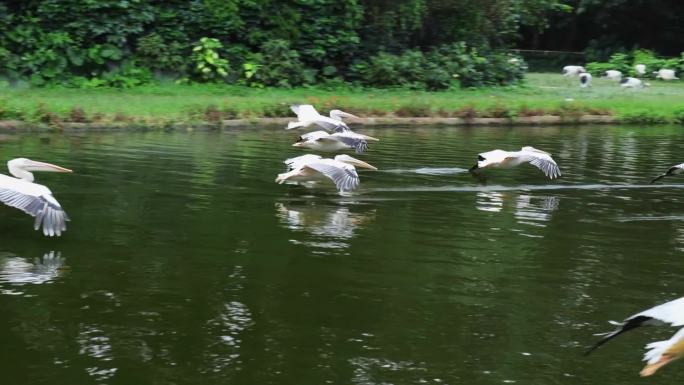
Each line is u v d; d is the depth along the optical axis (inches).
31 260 313.4
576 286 299.9
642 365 237.5
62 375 221.3
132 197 415.2
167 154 539.5
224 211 392.8
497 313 272.5
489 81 1005.8
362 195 436.5
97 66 853.8
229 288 288.7
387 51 1004.6
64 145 563.2
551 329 260.4
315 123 525.3
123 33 861.2
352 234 359.3
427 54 997.2
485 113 773.9
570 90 1043.3
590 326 263.6
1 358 230.1
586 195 455.5
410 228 372.5
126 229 357.4
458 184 472.7
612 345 249.9
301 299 280.4
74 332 248.7
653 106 852.6
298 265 315.0
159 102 738.2
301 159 428.8
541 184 481.1
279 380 222.1
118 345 240.7
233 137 635.5
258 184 454.0
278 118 715.4
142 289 285.4
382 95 876.0
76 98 738.2
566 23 1720.0
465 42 1047.6
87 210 386.9
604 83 1206.3
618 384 225.1
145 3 874.1
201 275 301.1
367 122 730.2
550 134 715.4
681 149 634.2
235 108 704.4
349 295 285.0
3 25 829.2
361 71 939.3
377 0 982.4
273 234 355.6
